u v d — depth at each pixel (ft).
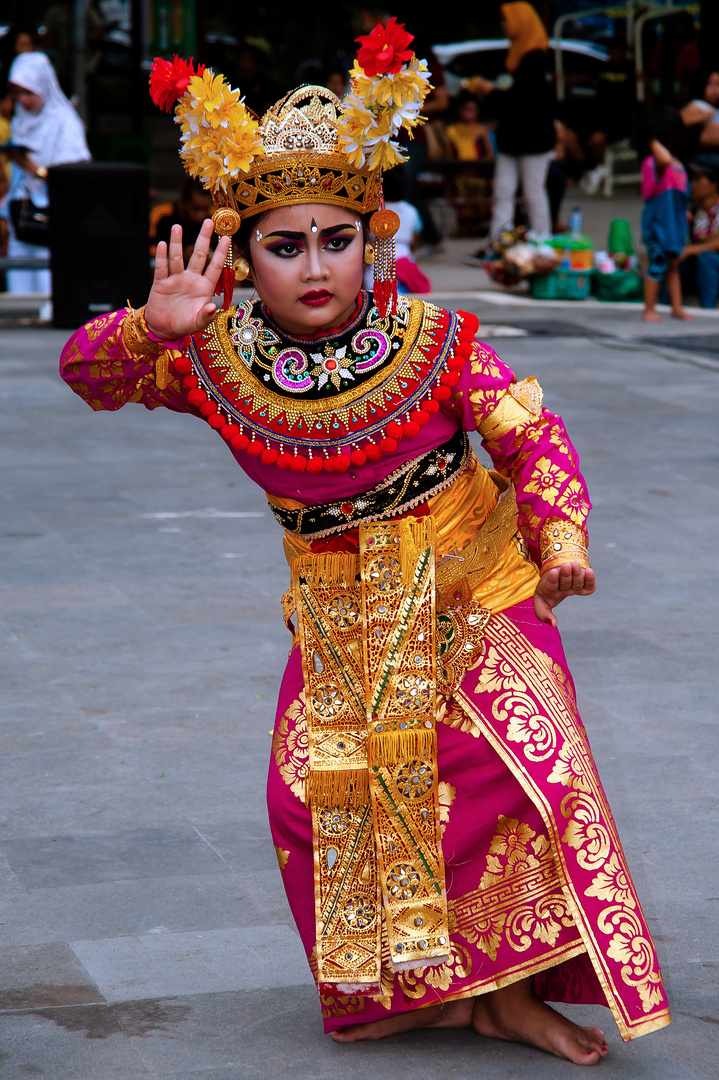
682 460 31.83
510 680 10.87
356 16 103.86
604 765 16.71
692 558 25.13
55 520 27.17
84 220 47.11
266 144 10.44
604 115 84.74
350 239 10.63
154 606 22.56
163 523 27.14
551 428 10.84
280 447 10.84
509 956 10.83
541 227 56.70
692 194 52.21
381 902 10.94
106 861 14.46
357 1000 11.21
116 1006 11.78
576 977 11.25
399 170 44.06
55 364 42.34
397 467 10.86
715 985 12.07
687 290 53.01
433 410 10.73
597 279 53.47
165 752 17.20
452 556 10.96
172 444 33.78
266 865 14.44
